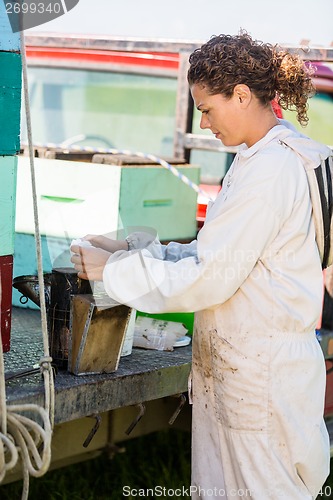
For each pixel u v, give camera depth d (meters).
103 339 2.30
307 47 3.07
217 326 2.18
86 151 3.43
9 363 2.37
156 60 4.47
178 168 3.30
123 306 2.31
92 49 3.88
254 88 2.14
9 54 2.27
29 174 3.10
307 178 2.15
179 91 3.78
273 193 2.06
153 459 3.57
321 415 2.22
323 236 2.21
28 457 1.95
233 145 2.22
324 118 4.36
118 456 3.60
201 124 2.23
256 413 2.13
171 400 2.85
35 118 4.66
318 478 2.23
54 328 2.36
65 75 4.63
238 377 2.14
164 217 3.24
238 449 2.17
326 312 3.09
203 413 2.31
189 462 3.58
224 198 2.16
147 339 2.74
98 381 2.27
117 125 4.61
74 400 2.20
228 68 2.09
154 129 4.56
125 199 3.00
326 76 4.34
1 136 2.29
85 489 3.32
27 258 3.12
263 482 2.13
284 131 2.17
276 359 2.11
